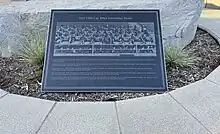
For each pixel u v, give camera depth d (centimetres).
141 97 329
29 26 412
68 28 376
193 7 453
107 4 425
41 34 418
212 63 405
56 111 305
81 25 378
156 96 330
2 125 284
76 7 417
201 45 461
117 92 341
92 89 342
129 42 370
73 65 355
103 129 279
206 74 378
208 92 336
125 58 359
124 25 379
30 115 298
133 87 343
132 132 274
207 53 434
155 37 374
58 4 437
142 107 310
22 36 417
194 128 279
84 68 353
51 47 366
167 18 425
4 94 336
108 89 342
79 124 286
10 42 419
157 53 364
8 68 394
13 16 407
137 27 379
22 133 274
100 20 381
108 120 291
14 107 311
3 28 413
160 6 419
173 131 275
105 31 375
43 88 342
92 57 360
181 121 288
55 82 345
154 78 348
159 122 287
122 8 408
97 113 301
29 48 405
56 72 351
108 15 384
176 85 355
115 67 354
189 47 456
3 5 449
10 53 424
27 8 422
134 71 352
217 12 613
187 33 456
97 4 427
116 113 301
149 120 289
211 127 281
